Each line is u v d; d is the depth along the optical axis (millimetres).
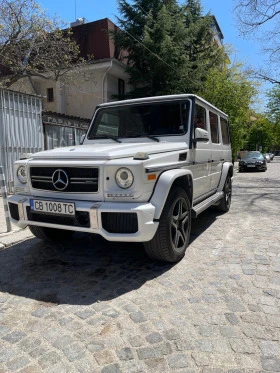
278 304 2604
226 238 4523
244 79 16688
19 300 2756
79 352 2049
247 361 1931
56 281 3129
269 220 5629
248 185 11602
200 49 18859
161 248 3254
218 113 5746
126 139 4238
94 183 2969
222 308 2553
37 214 3334
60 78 14578
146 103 4312
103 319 2428
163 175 3123
